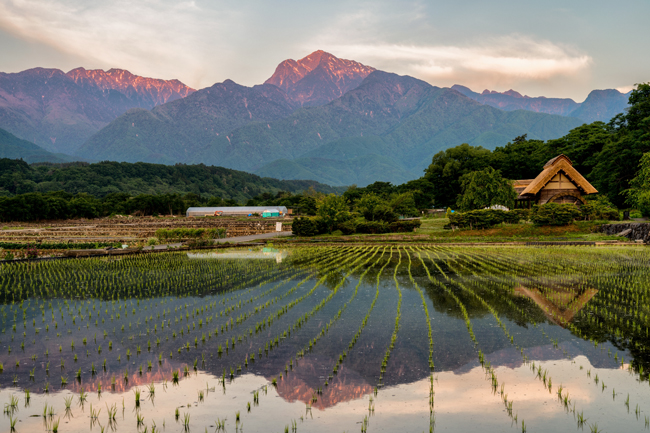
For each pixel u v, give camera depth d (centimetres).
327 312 2105
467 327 1833
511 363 1456
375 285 2762
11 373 1419
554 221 5728
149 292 2639
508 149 12825
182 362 1497
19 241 6575
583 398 1218
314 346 1633
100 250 4722
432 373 1388
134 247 5331
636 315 1978
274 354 1558
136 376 1389
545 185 7119
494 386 1295
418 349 1589
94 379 1373
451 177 12612
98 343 1703
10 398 1250
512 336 1712
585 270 3156
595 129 10031
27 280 3103
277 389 1291
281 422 1112
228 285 2845
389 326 1864
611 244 4759
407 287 2678
